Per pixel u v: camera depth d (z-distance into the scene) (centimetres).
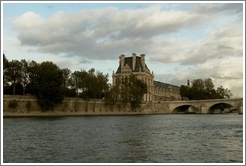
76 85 15425
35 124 7281
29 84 12644
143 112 18062
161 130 5981
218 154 3322
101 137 4697
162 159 3055
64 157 3128
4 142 4119
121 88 17162
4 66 11856
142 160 3008
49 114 12725
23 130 5709
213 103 17625
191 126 7075
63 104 13638
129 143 4062
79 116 12688
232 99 16538
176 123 8200
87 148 3638
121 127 6631
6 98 11312
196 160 3019
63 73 14375
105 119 10188
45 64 12706
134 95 17412
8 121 8419
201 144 4025
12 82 12694
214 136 4966
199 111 18275
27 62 12850
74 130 5819
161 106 19338
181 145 3922
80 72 15375
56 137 4681
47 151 3444
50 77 12588
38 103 12512
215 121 9238
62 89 12875
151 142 4175
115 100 16150
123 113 16388
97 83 14662
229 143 4131
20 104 11844
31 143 4034
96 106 15362
